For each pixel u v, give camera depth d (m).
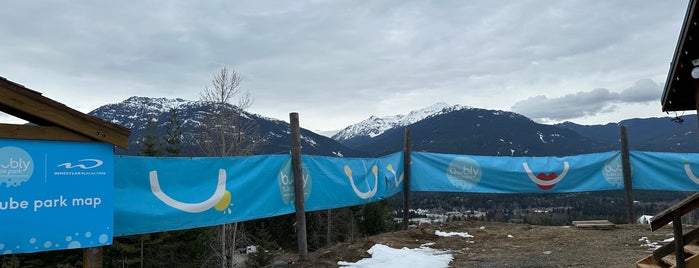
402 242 10.61
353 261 8.78
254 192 7.89
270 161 8.33
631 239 10.73
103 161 5.19
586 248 9.97
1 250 4.55
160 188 6.45
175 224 6.60
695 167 12.83
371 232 42.81
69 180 4.95
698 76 7.09
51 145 4.89
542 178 13.23
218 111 24.23
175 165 6.68
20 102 4.62
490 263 8.74
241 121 24.55
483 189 13.17
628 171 13.02
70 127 4.91
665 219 6.62
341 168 10.29
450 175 13.10
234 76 33.19
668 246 6.88
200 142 24.27
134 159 6.15
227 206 7.38
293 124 8.86
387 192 12.34
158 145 32.97
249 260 30.97
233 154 23.64
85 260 5.07
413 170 13.20
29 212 4.72
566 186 13.19
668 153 13.04
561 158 13.34
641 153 13.09
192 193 6.86
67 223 4.91
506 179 13.23
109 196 5.20
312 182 9.29
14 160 4.67
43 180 4.81
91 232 5.04
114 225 5.88
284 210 8.57
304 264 8.45
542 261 8.83
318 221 38.03
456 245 10.60
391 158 12.70
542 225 13.97
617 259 8.80
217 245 23.50
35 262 22.36
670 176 12.91
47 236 4.80
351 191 10.59
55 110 4.82
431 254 9.52
